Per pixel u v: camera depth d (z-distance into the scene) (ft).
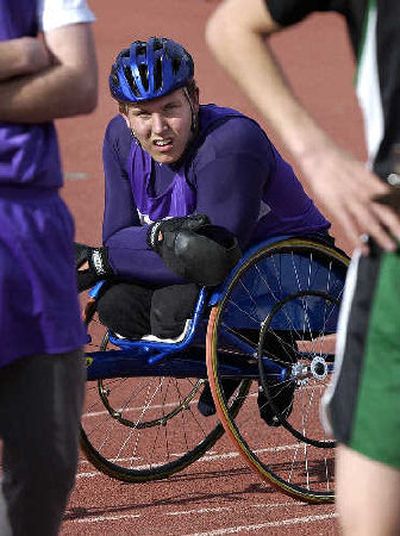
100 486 37.91
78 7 22.08
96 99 22.41
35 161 21.84
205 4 143.23
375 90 19.04
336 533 32.71
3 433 22.17
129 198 37.27
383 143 19.10
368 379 19.16
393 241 18.74
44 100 21.68
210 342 35.14
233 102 108.06
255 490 37.37
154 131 35.12
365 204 18.53
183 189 36.17
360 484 19.12
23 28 22.07
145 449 40.65
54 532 22.79
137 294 36.24
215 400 35.29
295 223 37.19
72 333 22.17
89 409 43.70
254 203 35.70
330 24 136.87
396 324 18.92
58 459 22.13
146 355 36.70
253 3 19.44
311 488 37.04
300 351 38.14
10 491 22.34
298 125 19.13
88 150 94.32
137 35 133.08
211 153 35.47
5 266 21.44
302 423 41.01
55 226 22.07
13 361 21.84
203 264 34.09
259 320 36.45
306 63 123.54
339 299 37.81
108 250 36.29
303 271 37.09
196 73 117.08
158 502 36.50
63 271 22.16
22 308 21.62
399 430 18.88
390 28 18.79
